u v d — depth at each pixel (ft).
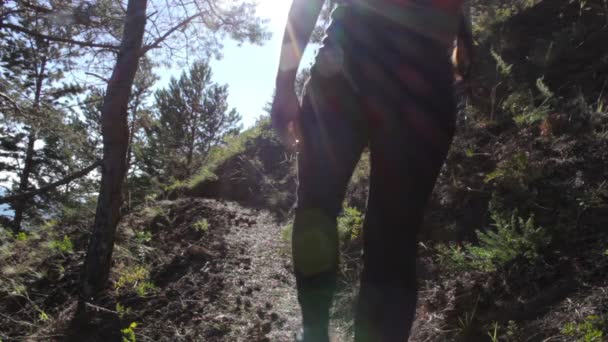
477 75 17.51
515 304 7.98
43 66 25.91
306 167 4.70
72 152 28.17
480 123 14.83
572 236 8.82
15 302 15.65
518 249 8.90
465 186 12.38
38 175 72.02
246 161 28.50
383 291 4.59
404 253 4.71
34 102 25.29
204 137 56.49
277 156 29.04
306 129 4.69
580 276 7.81
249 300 12.16
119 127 17.29
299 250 4.60
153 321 11.94
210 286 13.39
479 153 13.47
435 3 4.69
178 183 29.50
